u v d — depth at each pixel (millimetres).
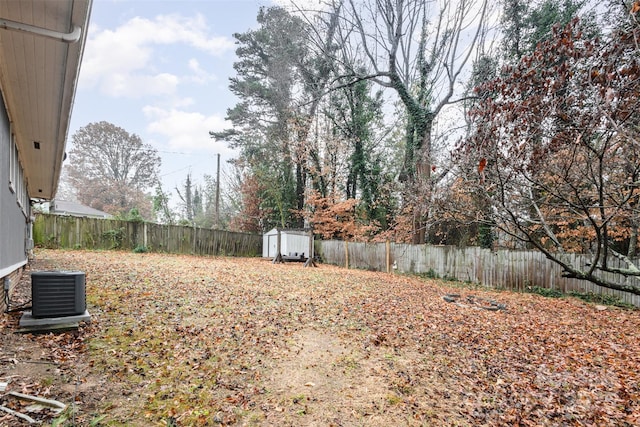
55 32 2789
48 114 4711
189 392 3008
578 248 10594
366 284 9906
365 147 18891
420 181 9297
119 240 14227
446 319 6324
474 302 7949
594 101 3043
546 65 3615
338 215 18109
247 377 3430
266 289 7832
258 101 20672
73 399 2656
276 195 20672
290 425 2691
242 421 2678
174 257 13656
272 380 3428
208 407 2807
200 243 16734
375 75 15469
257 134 21125
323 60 18047
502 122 3869
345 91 18578
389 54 15383
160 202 24281
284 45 18281
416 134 15055
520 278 10336
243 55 20969
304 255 16578
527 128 3725
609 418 3088
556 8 10883
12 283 5363
